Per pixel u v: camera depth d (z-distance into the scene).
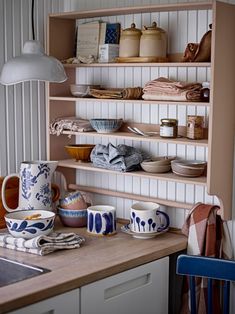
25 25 3.06
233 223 2.74
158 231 2.75
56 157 3.20
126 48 2.82
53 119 3.16
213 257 2.47
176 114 2.88
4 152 3.02
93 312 2.26
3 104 2.99
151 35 2.75
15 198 2.95
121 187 3.11
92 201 3.24
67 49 3.18
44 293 2.05
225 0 2.67
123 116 3.06
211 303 2.47
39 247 2.45
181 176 2.74
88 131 3.04
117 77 3.06
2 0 2.93
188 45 2.64
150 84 2.72
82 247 2.58
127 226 2.87
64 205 2.92
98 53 3.04
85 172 3.26
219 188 2.63
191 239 2.69
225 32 2.56
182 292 2.80
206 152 2.81
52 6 3.20
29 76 2.38
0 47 2.94
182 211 2.89
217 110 2.56
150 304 2.54
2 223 2.86
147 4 2.91
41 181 2.84
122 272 2.37
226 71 2.59
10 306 1.95
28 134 3.13
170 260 2.88
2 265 2.32
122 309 2.39
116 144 3.12
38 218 2.61
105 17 3.09
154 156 2.98
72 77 3.23
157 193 2.98
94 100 2.91
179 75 2.85
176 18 2.82
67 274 2.21
